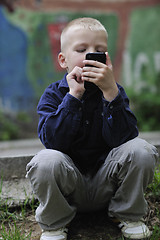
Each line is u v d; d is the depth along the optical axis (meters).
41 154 1.75
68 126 1.85
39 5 6.89
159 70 7.29
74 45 1.98
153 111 6.75
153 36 7.29
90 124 1.98
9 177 2.73
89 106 1.98
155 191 2.35
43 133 1.90
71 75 1.91
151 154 1.77
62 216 1.83
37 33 6.89
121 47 7.20
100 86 1.83
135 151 1.74
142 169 1.74
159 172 2.56
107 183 1.91
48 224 1.83
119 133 1.87
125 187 1.82
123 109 1.86
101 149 2.02
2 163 2.73
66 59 2.06
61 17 6.98
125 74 7.20
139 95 7.04
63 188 1.79
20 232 2.01
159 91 7.16
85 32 1.96
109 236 1.96
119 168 1.82
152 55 7.29
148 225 2.05
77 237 1.96
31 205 2.30
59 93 2.08
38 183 1.72
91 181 2.00
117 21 7.19
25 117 6.70
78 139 1.96
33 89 6.84
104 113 1.86
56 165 1.70
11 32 6.79
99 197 1.98
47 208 1.76
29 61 6.84
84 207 2.05
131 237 1.84
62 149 1.89
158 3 7.27
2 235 1.91
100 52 1.87
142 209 1.85
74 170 1.83
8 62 6.77
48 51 6.92
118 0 7.18
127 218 1.88
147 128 6.45
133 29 7.24
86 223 2.11
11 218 2.23
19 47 6.82
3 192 2.47
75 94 1.88
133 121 1.92
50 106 2.01
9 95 6.73
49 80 6.90
